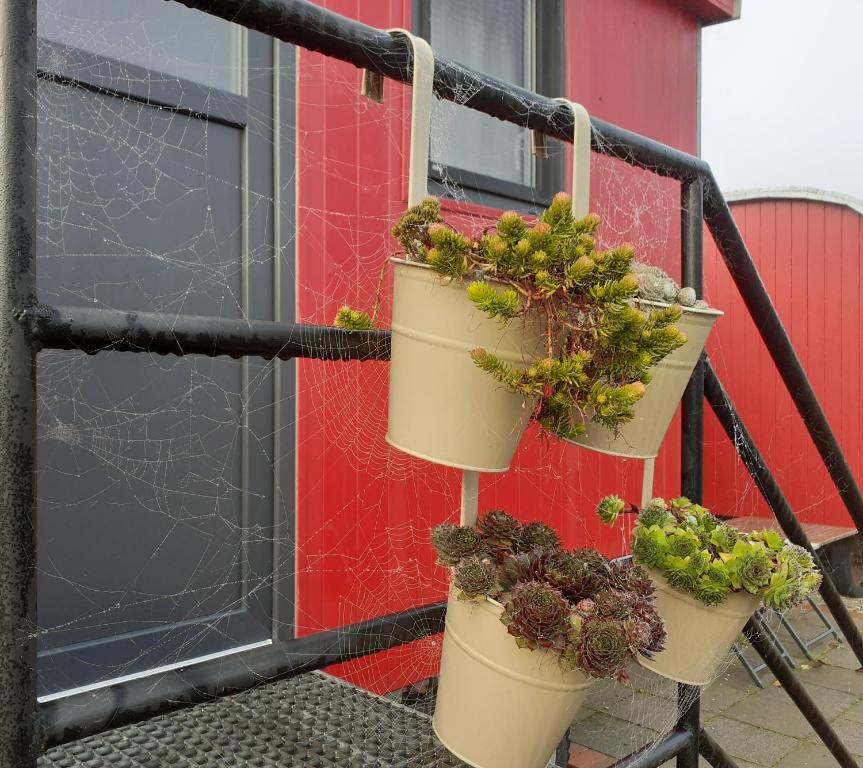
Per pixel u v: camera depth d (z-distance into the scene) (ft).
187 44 7.11
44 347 2.46
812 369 16.55
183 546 7.20
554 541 3.52
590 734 8.65
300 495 7.97
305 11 2.98
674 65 13.64
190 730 4.87
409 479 9.05
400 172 9.02
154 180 6.93
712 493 16.83
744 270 5.37
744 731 9.98
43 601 6.29
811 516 16.16
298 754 4.60
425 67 3.25
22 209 2.36
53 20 6.16
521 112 3.85
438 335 3.03
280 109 7.80
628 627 2.92
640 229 12.70
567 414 3.26
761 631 5.64
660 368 3.89
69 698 2.66
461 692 3.33
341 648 3.48
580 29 11.63
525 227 2.89
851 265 16.03
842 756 6.41
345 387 8.36
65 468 6.43
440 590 9.38
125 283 6.77
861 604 15.30
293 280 7.98
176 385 7.14
